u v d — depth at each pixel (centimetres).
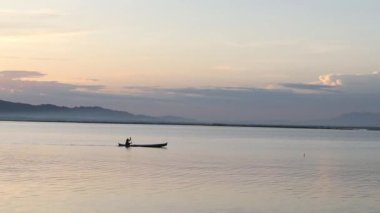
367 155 11131
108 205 4338
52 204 4334
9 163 7738
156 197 4744
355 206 4488
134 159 8919
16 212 4019
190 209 4247
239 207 4362
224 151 11675
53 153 9944
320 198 4853
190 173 6750
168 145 14212
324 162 9056
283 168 7725
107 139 16888
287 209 4319
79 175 6306
